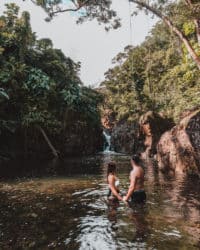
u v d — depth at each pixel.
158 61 41.91
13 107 28.41
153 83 41.59
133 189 9.52
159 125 28.09
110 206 9.30
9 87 27.16
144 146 28.61
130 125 33.94
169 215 8.21
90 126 35.16
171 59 38.62
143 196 9.52
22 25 29.75
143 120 28.67
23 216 8.50
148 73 42.22
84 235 6.84
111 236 6.74
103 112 50.03
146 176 15.20
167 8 17.23
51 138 31.58
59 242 6.48
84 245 6.27
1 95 25.41
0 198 10.84
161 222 7.63
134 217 8.09
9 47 29.72
